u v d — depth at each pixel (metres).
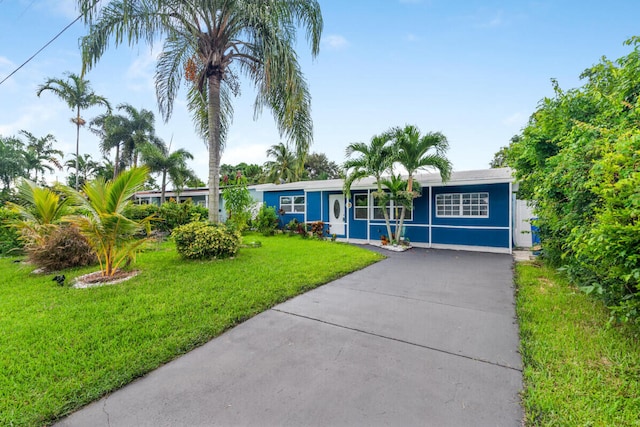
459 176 9.76
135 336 3.21
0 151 22.45
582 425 1.90
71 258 6.60
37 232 6.80
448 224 10.08
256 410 2.10
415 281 5.59
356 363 2.71
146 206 12.35
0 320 3.68
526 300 4.30
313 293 4.84
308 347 3.02
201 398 2.24
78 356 2.82
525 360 2.69
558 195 4.19
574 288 4.64
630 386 2.25
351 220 12.20
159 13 7.12
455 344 3.06
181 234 7.22
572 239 3.81
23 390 2.31
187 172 21.12
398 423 1.96
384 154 9.38
